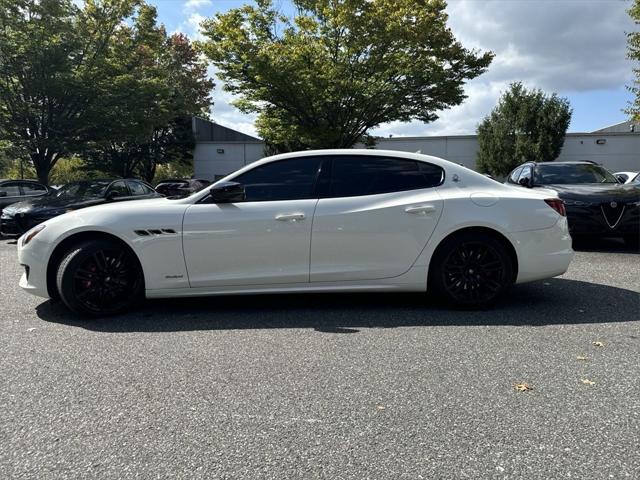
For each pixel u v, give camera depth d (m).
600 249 8.26
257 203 4.51
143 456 2.31
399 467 2.21
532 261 4.61
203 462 2.26
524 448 2.35
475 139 33.34
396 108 20.67
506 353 3.54
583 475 2.14
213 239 4.43
